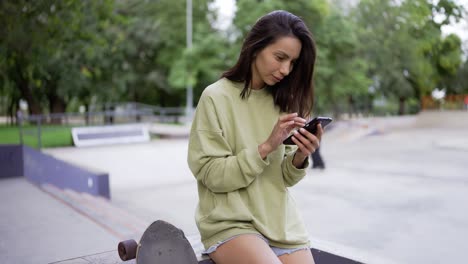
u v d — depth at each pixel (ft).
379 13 52.65
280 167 5.93
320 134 5.50
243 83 5.86
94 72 73.36
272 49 5.38
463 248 13.61
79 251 11.50
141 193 22.26
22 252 11.41
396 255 13.01
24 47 25.13
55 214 15.57
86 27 32.99
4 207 16.69
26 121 73.41
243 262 5.17
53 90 76.54
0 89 58.23
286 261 5.70
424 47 46.88
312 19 54.08
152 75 83.30
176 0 81.87
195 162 5.43
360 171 28.99
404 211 18.37
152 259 4.96
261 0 58.13
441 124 74.38
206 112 5.53
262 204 5.69
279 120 5.12
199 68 73.51
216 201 5.64
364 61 56.08
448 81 65.62
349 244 14.07
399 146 45.70
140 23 78.95
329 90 59.06
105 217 15.25
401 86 65.46
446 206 19.17
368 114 101.76
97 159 36.09
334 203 19.85
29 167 24.45
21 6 23.20
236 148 5.64
